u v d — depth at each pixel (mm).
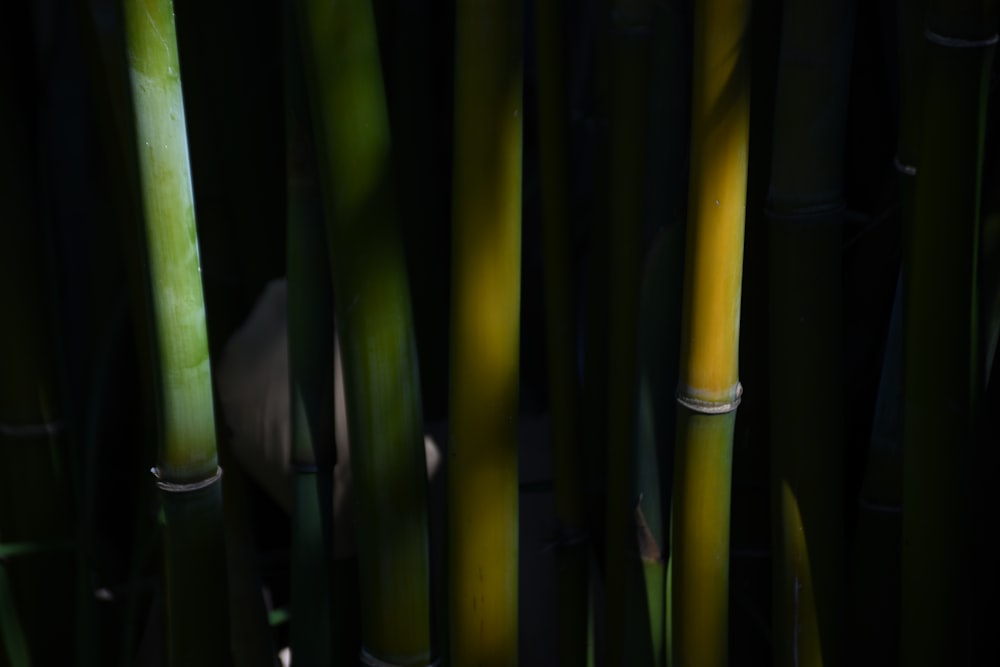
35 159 1792
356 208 1437
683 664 1515
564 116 1557
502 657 1533
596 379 1733
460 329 1455
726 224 1397
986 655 1697
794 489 1530
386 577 1521
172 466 1460
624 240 1548
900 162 1493
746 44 1365
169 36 1370
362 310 1459
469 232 1429
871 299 1695
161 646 1735
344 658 1713
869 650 1625
